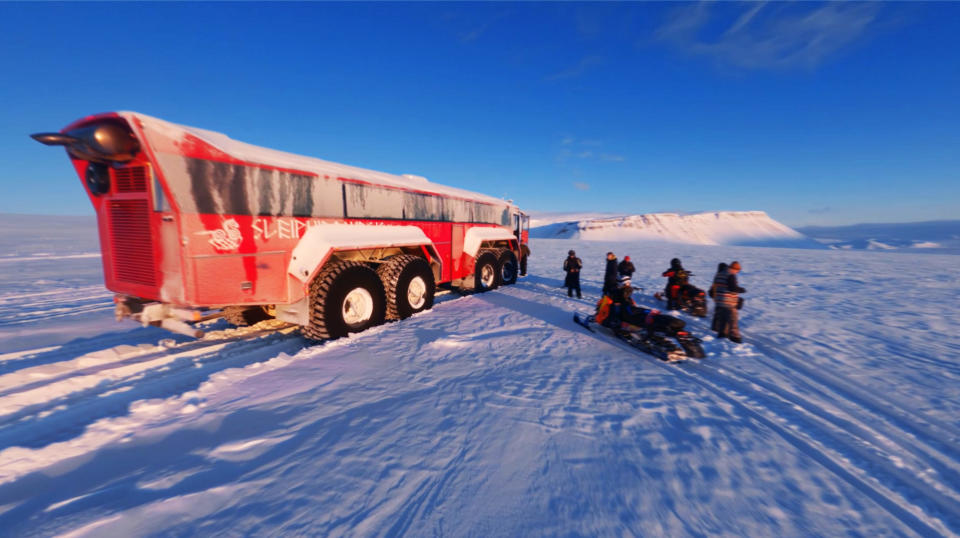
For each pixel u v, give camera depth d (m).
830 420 3.16
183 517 1.91
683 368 4.35
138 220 4.05
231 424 2.86
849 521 1.99
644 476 2.31
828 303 8.31
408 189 6.75
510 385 3.70
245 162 4.21
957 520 2.02
